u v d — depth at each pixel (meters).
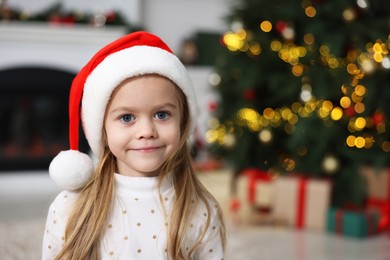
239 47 2.91
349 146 2.62
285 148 2.96
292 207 2.69
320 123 2.57
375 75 2.54
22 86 3.84
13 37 3.70
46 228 0.96
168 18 4.34
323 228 2.60
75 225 0.92
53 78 3.89
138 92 0.88
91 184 0.96
